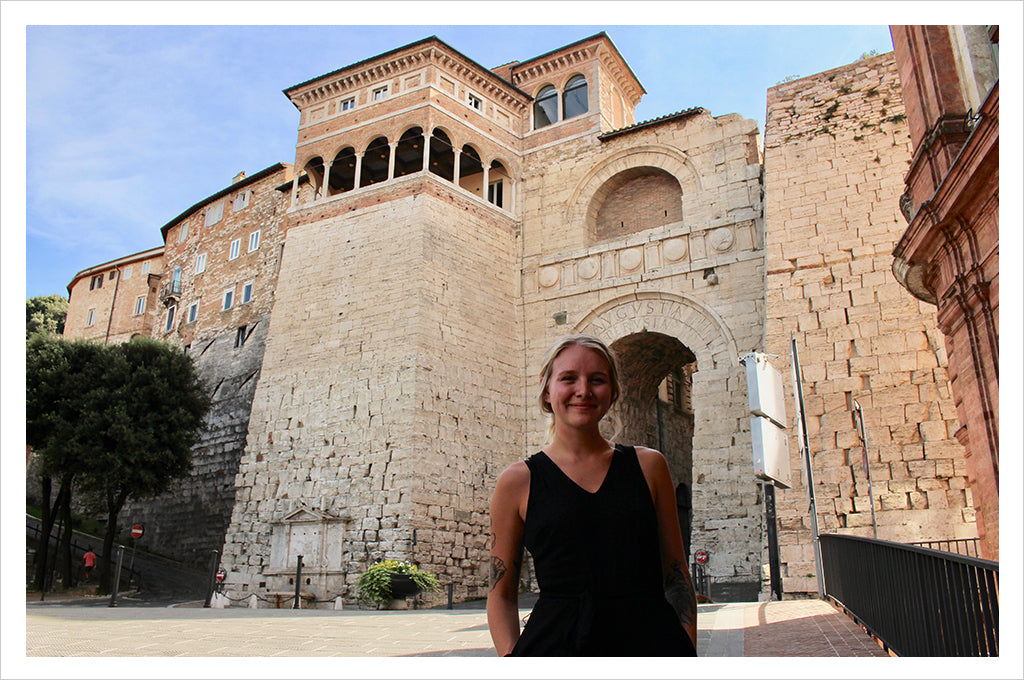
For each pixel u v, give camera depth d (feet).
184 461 116.57
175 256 172.86
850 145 82.43
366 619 56.29
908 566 25.39
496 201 121.08
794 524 70.23
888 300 74.23
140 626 47.11
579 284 108.06
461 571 90.94
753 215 98.22
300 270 110.93
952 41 41.93
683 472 127.65
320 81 119.24
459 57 114.42
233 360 141.08
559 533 11.23
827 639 31.65
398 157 121.70
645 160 110.42
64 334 198.59
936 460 67.05
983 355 34.94
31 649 32.91
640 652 10.66
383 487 90.63
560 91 122.72
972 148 31.55
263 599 93.91
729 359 93.81
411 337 96.32
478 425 99.30
